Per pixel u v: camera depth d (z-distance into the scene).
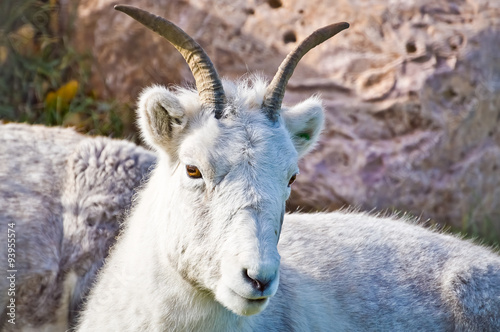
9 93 12.65
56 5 13.23
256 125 5.78
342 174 11.12
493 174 11.72
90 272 8.16
